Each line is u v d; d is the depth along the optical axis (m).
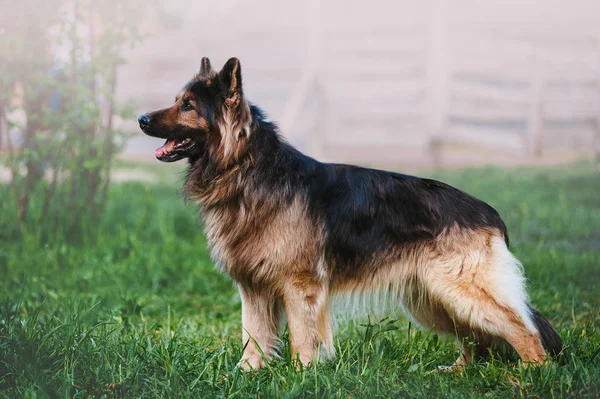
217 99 4.48
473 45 20.80
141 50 21.39
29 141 8.77
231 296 6.95
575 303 6.31
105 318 5.62
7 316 4.69
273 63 21.55
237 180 4.46
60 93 8.74
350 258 4.55
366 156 19.98
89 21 8.34
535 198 12.51
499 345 4.61
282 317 4.75
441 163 18.95
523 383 4.06
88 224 8.76
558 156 19.84
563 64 20.73
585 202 12.27
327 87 20.56
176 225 9.75
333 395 3.89
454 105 20.64
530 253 8.30
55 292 6.71
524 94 20.31
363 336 5.05
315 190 4.53
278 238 4.41
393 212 4.57
